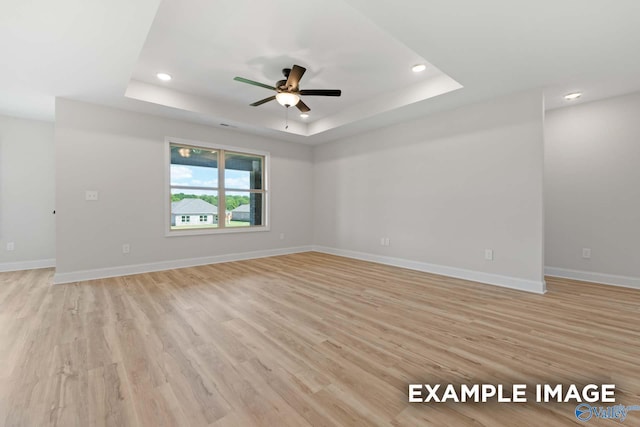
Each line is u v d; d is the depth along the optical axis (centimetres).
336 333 213
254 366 169
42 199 438
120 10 191
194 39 267
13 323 227
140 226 408
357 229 529
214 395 143
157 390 146
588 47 237
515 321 235
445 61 262
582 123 361
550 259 388
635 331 215
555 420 126
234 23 243
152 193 418
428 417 128
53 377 156
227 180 509
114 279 369
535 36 222
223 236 498
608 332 213
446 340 202
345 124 462
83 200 363
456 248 385
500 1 184
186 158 461
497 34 221
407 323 231
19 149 421
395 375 160
